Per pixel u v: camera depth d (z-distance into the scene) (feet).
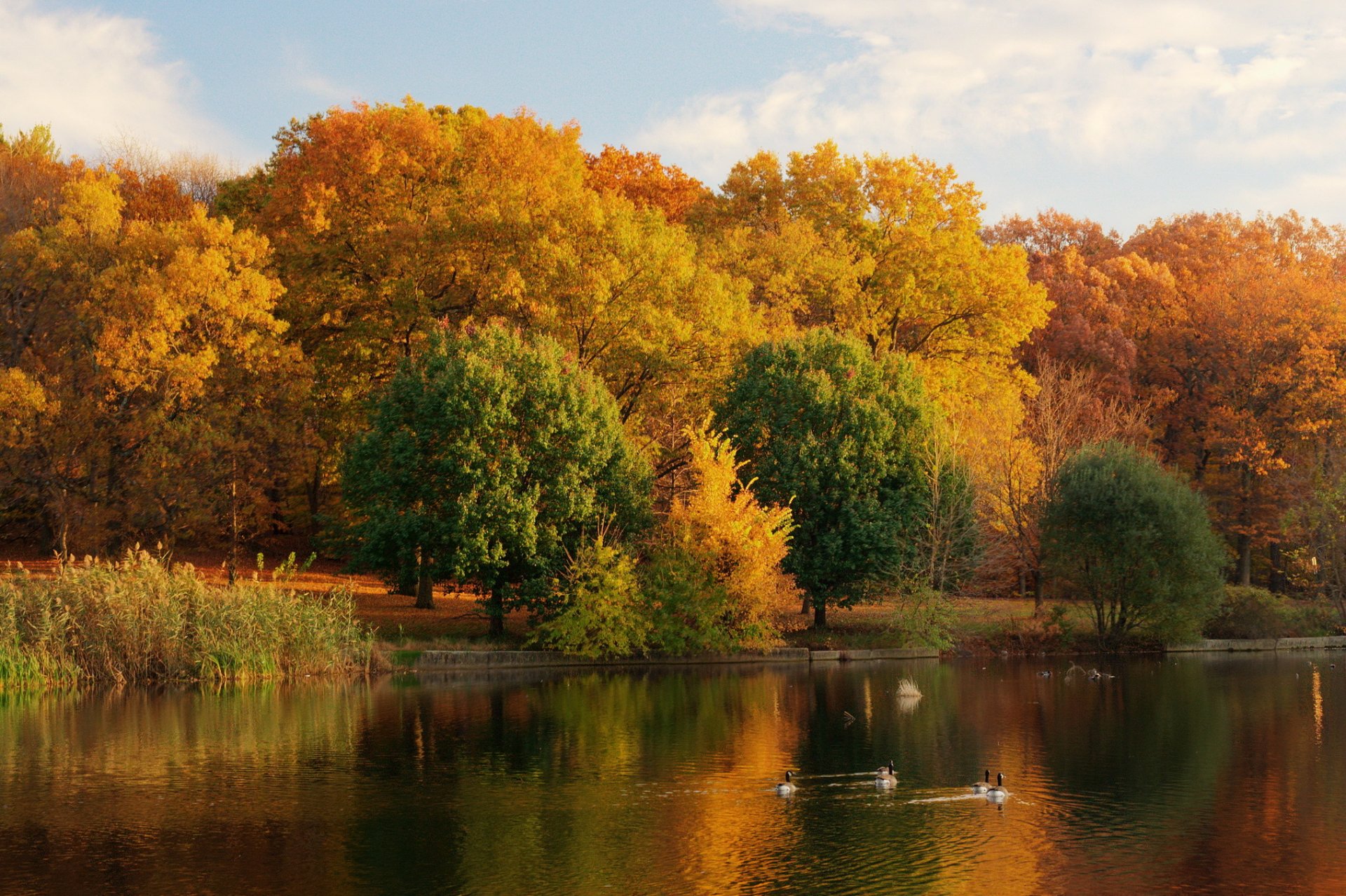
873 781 74.64
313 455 162.50
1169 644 167.22
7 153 195.93
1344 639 179.42
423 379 144.66
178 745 84.84
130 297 142.92
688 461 175.94
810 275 198.08
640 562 154.51
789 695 115.03
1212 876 55.06
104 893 51.67
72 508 149.18
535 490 139.85
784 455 157.69
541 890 52.21
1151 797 70.95
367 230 161.99
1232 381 230.48
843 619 175.83
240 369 150.30
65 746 84.23
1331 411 222.69
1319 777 76.79
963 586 176.86
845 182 215.10
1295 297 230.07
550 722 96.53
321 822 63.57
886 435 160.76
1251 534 221.05
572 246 160.25
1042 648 163.12
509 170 168.35
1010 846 59.88
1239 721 99.45
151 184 223.30
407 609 163.22
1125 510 158.92
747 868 55.77
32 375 145.59
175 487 147.23
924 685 125.49
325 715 98.94
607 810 66.59
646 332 165.37
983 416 188.75
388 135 165.68
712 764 79.51
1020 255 213.46
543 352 146.30
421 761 79.97
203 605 119.44
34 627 113.09
